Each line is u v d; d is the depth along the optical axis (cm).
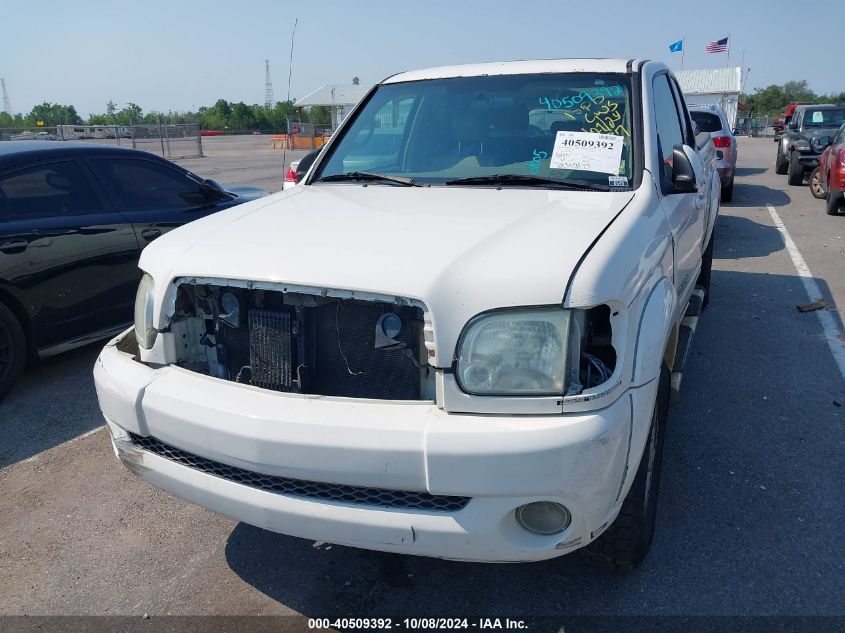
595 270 225
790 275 751
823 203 1258
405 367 235
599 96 352
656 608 267
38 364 546
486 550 218
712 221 552
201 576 297
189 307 273
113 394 266
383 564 301
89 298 514
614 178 316
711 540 305
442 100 381
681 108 454
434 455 211
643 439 238
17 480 379
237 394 242
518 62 396
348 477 219
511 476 210
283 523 233
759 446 385
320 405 230
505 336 217
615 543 267
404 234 257
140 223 545
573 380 219
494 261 229
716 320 604
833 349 528
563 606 270
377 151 379
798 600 268
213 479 245
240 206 331
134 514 345
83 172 525
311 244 254
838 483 347
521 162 338
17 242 468
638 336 242
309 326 246
